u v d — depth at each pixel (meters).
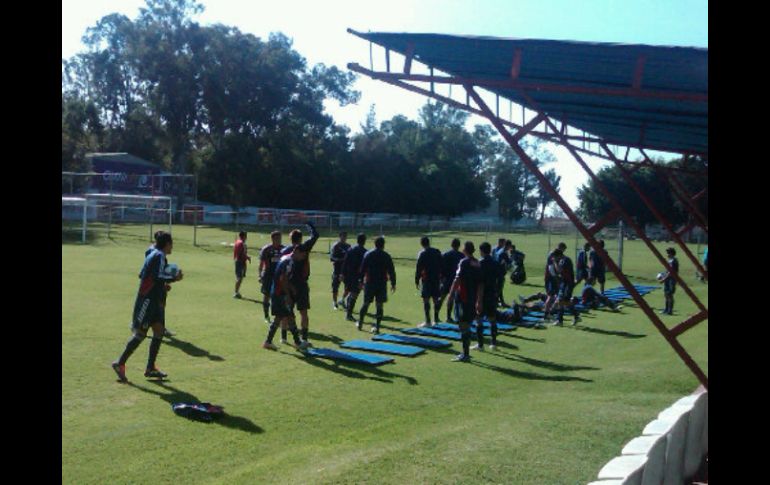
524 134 5.51
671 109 6.67
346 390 8.97
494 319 12.88
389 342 12.82
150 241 35.25
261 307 16.33
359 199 78.44
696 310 20.34
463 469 5.81
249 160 67.88
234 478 5.57
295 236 11.41
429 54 5.30
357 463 5.91
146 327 8.88
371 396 8.72
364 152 80.06
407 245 43.53
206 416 7.29
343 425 7.36
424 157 90.62
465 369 10.79
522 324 16.36
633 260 38.81
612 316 18.70
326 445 6.59
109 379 8.90
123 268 22.95
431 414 7.95
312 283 23.08
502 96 7.03
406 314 17.16
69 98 70.19
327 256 33.38
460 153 100.56
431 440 6.61
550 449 6.44
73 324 12.73
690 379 10.11
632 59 4.69
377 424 7.42
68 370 9.26
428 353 12.12
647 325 16.89
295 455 6.21
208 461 6.07
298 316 15.90
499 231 64.62
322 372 9.98
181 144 68.31
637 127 8.23
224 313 15.20
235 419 7.43
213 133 70.56
